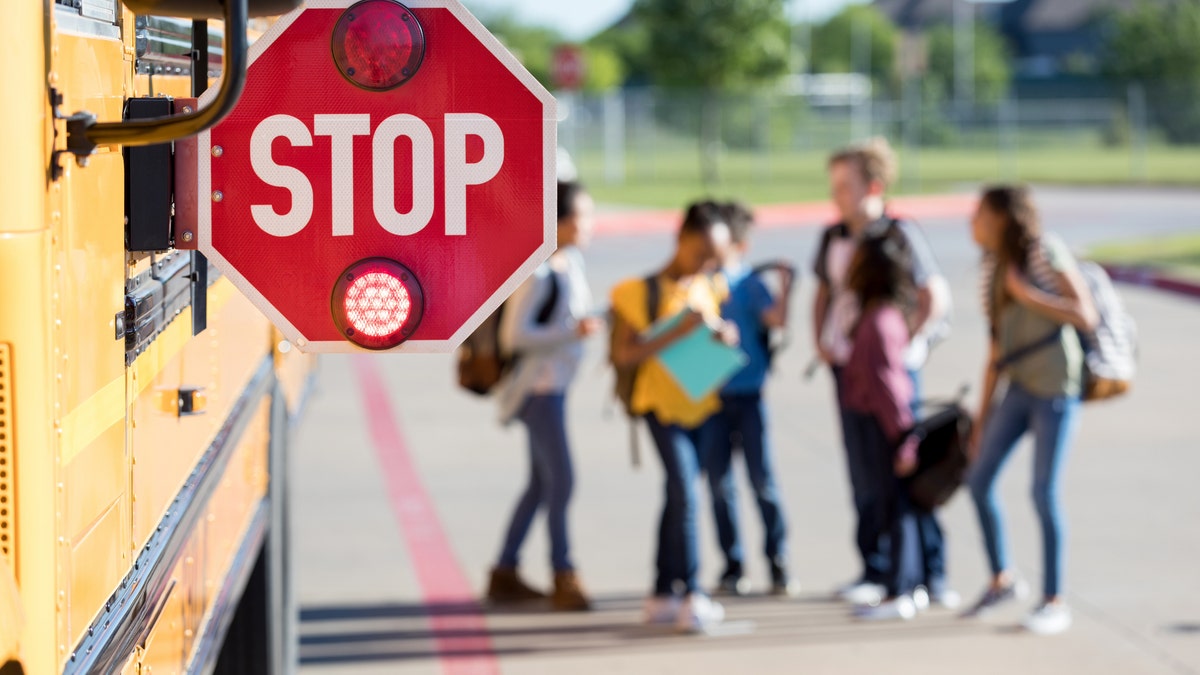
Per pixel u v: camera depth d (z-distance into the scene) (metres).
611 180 52.41
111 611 2.77
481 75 3.10
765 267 8.38
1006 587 7.98
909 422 7.64
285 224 3.07
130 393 2.97
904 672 7.13
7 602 2.27
